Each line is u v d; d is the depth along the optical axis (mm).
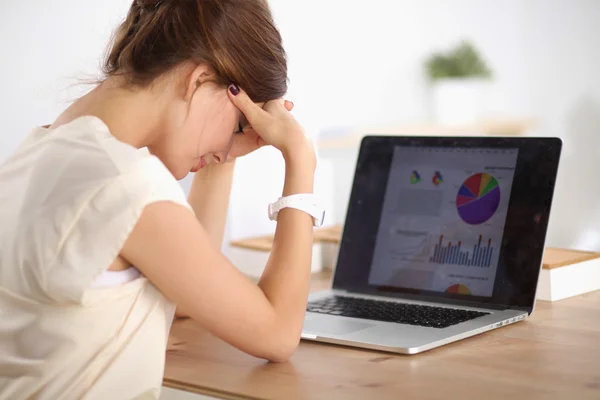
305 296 976
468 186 1284
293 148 1013
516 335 1054
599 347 976
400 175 1354
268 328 926
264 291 960
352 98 4555
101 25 1725
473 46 5113
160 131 949
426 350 982
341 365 938
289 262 971
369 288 1331
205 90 954
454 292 1247
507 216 1233
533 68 5113
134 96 938
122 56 949
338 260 1375
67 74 1716
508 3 5129
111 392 865
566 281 1283
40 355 860
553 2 5074
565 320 1132
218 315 887
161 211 830
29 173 884
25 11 1676
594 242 4422
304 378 892
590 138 4969
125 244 836
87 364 857
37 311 859
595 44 5000
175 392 913
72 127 887
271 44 1005
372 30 4656
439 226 1293
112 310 855
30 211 846
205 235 873
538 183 1221
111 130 922
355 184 1391
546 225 1195
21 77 1681
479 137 1299
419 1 4949
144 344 879
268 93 1023
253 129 1068
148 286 885
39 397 855
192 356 1009
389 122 4863
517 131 5023
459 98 5012
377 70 4754
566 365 899
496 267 1221
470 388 828
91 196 822
